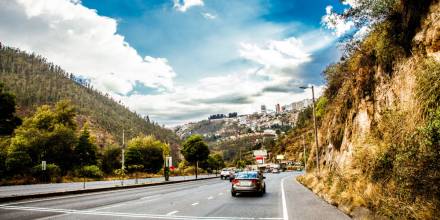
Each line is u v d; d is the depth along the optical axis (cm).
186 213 1196
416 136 831
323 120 3791
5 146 6444
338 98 2675
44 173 4419
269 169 9900
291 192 2189
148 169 9931
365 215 909
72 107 8719
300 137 13900
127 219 1052
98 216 1121
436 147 703
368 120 1777
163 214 1171
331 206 1338
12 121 4572
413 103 991
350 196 1163
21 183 3922
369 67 1811
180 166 8975
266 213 1180
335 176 1767
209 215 1143
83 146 7794
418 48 1207
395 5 1350
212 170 9562
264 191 2170
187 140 6328
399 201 767
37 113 8344
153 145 10419
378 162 1048
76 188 2866
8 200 1684
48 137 6762
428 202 680
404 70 1315
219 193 2175
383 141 1142
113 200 1736
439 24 1102
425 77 879
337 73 2656
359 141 1647
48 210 1296
